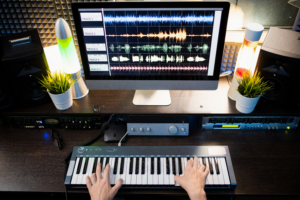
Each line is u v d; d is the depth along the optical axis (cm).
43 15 153
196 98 149
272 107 141
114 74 137
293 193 112
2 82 133
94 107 143
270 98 138
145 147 127
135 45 127
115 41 127
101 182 110
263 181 117
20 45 135
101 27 123
